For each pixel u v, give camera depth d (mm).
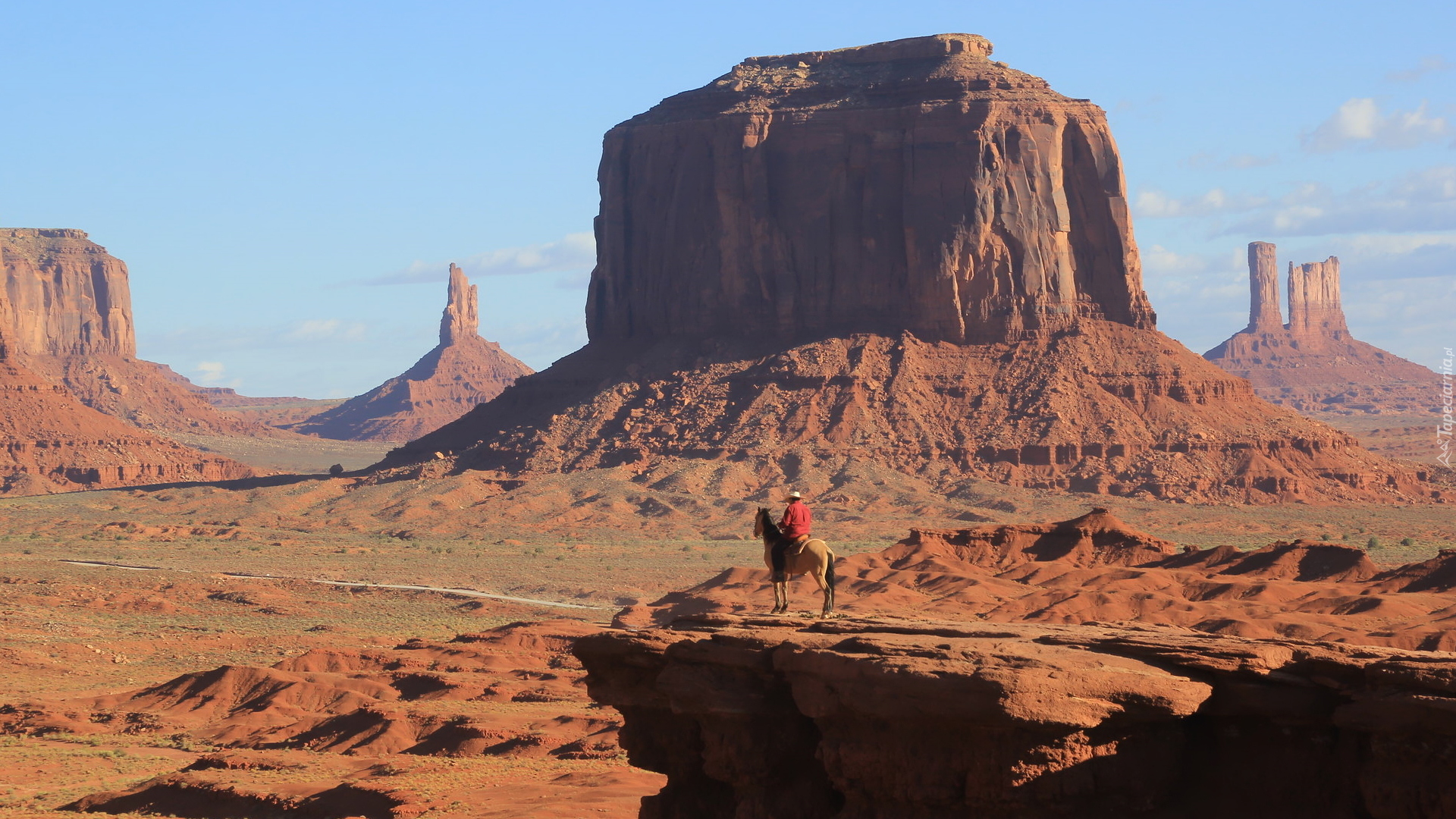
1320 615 85625
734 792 27266
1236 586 95688
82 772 67375
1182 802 22094
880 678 22234
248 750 69438
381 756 66062
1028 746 21516
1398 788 20188
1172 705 21469
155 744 76250
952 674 21578
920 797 22484
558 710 74438
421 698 82000
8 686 94188
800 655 24031
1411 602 87438
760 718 25484
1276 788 21766
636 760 28656
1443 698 19750
